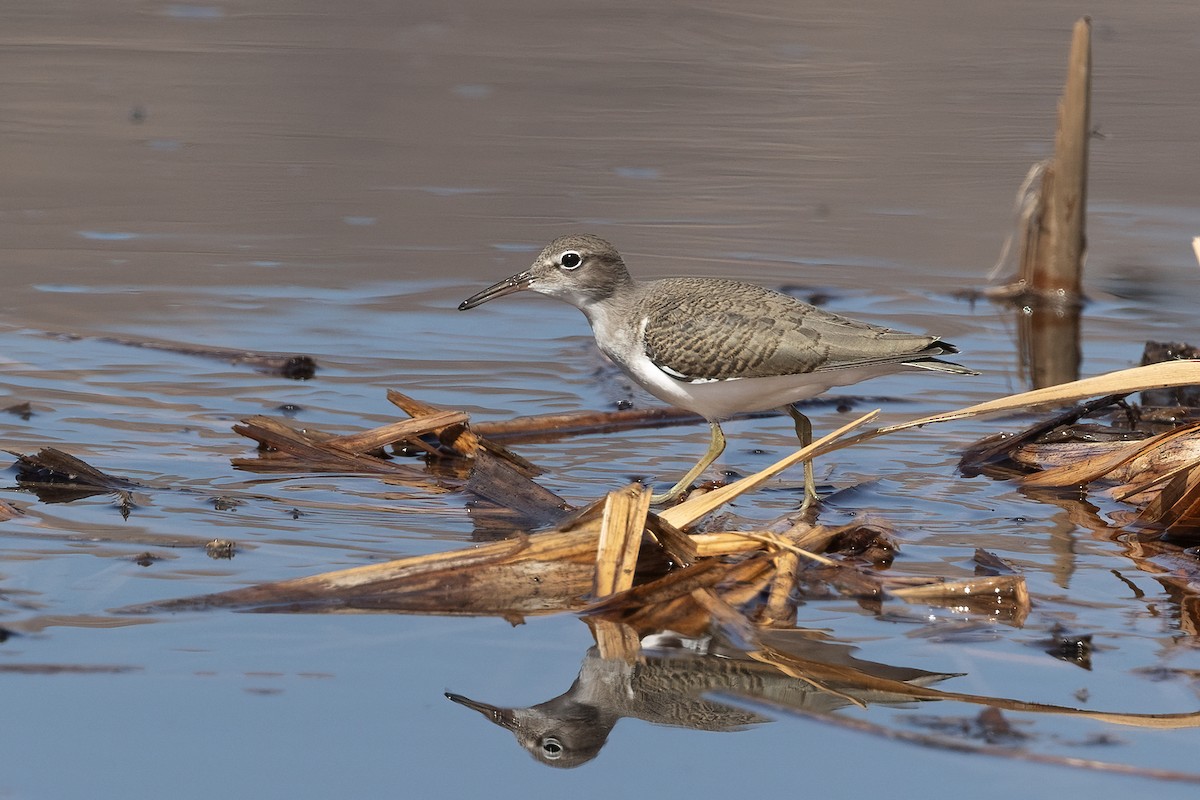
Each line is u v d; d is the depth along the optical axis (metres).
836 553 9.39
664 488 10.84
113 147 21.06
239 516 9.73
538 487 10.29
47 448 10.37
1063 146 16.00
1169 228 18.67
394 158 21.30
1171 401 12.94
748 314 10.65
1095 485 10.98
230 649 7.65
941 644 7.99
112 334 13.92
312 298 15.44
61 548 8.95
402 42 28.69
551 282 11.48
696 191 19.97
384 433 11.30
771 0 32.31
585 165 21.16
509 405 12.68
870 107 24.38
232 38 28.28
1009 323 15.45
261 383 12.94
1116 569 9.20
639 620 8.27
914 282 16.55
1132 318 15.66
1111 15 30.70
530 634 8.03
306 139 22.09
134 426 11.62
